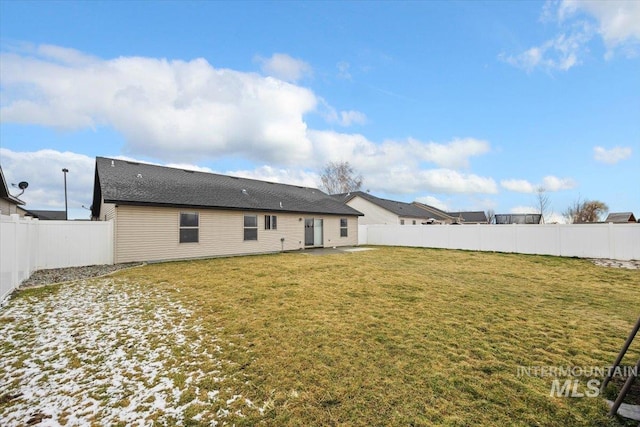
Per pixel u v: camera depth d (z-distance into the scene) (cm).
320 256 1399
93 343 392
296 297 630
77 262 1022
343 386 291
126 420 242
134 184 1240
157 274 883
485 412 251
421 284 768
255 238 1527
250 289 699
